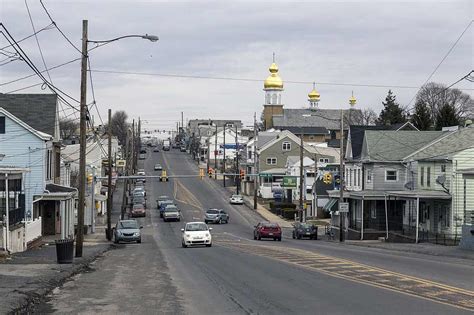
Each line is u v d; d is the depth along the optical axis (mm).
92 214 68875
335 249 42406
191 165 170000
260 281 22250
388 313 15086
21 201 39438
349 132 79438
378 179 67125
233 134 188750
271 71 175375
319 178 95125
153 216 94125
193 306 16688
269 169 117875
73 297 18469
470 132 59531
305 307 16234
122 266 29422
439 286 19906
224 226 82812
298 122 166125
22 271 23938
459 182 53062
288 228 82375
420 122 112875
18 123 49312
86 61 33562
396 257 33844
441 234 54688
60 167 59812
